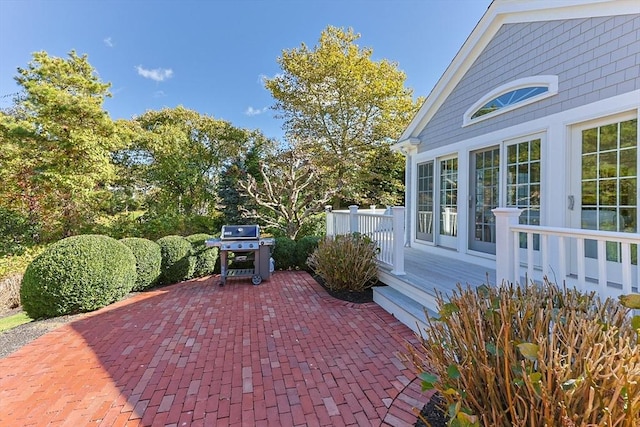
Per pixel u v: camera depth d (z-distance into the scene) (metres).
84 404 2.49
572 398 1.35
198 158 13.40
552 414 1.36
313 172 9.51
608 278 3.55
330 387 2.65
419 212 7.47
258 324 4.12
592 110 3.60
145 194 12.84
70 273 4.52
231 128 14.22
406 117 16.12
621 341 1.38
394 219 4.70
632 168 3.30
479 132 5.43
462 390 1.72
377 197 16.05
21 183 9.16
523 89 4.59
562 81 3.96
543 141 4.24
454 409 1.49
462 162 5.84
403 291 4.51
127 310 4.77
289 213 9.27
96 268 4.69
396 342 3.50
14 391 2.69
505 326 1.63
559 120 3.99
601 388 1.31
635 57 3.20
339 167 15.37
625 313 1.73
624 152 3.37
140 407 2.44
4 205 9.29
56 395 2.62
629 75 3.25
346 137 16.09
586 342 1.48
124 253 5.18
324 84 15.39
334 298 5.18
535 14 4.31
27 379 2.87
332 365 3.02
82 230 9.96
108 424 2.25
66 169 9.22
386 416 2.27
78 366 3.09
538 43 4.29
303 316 4.39
